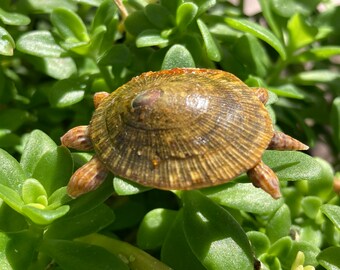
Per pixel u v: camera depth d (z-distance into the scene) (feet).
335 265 0.43
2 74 0.56
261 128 0.39
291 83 0.62
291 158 0.43
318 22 0.61
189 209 0.43
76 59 0.58
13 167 0.43
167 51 0.51
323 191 0.52
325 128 0.67
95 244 0.46
